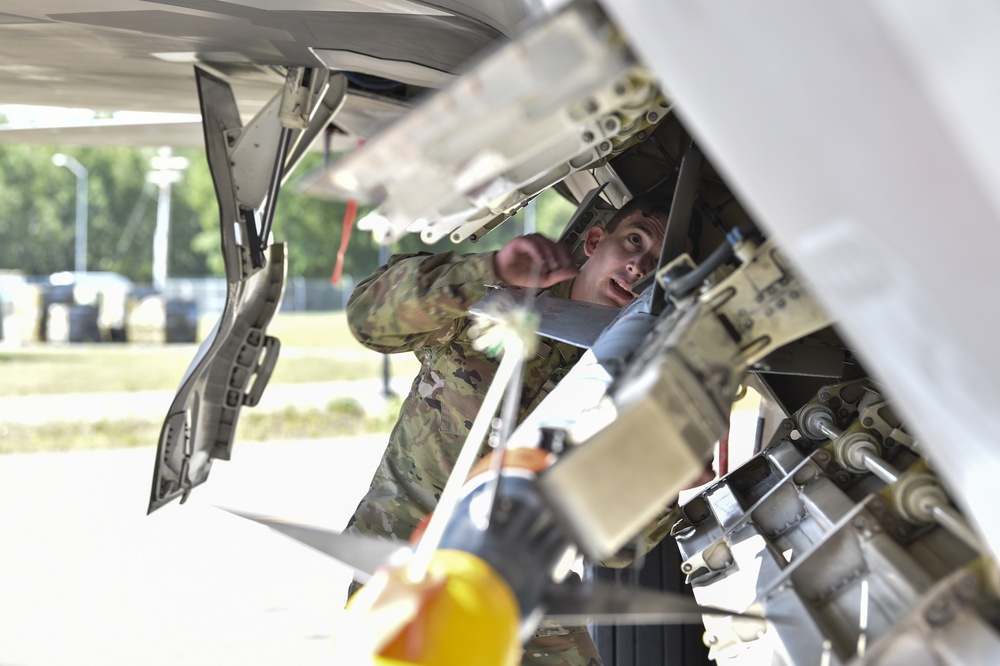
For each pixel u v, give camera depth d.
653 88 1.65
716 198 2.82
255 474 9.68
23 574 6.19
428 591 1.36
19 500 8.57
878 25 1.04
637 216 2.75
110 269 56.66
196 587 5.92
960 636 1.40
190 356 24.95
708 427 1.56
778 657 1.73
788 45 1.09
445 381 2.81
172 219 56.78
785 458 2.71
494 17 2.54
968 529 1.50
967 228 1.07
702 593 2.24
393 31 2.93
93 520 7.71
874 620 1.62
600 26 1.24
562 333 2.23
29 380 19.27
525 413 2.75
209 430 3.66
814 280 1.22
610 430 1.47
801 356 2.18
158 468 3.37
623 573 3.21
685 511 2.92
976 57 1.00
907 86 1.05
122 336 29.91
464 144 1.32
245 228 3.58
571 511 1.47
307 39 3.09
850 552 1.70
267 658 4.72
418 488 2.84
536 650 2.68
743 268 1.66
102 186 56.09
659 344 1.67
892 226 1.11
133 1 2.77
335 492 8.74
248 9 2.79
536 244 2.19
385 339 2.69
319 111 3.80
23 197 55.62
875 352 1.24
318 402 15.17
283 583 6.01
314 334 31.86
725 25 1.10
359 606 1.41
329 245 46.06
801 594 1.68
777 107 1.12
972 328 1.12
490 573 1.40
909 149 1.07
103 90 4.36
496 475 1.45
